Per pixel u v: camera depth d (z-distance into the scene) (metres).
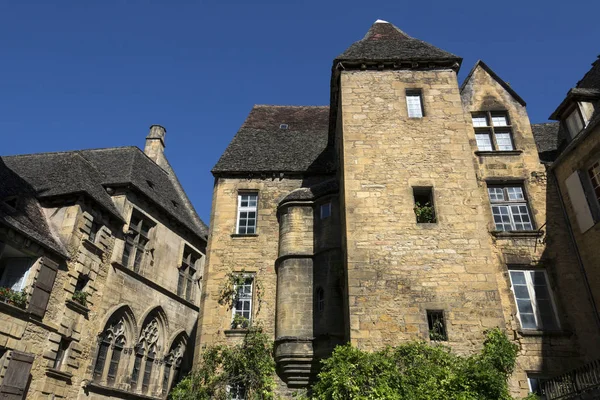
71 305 17.12
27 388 15.08
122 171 22.84
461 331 11.36
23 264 16.12
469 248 12.42
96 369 18.33
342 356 10.18
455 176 13.50
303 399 10.44
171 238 24.22
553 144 17.19
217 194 18.02
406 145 14.04
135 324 20.58
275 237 17.06
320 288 14.77
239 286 16.17
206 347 15.07
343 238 13.88
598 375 9.40
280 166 18.50
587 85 16.20
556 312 12.54
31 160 22.31
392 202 13.12
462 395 9.54
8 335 14.54
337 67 15.59
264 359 13.84
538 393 11.38
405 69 15.50
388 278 12.05
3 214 15.18
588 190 13.05
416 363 10.32
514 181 14.41
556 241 13.41
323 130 21.53
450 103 14.76
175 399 13.66
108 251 19.66
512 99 15.77
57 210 18.28
